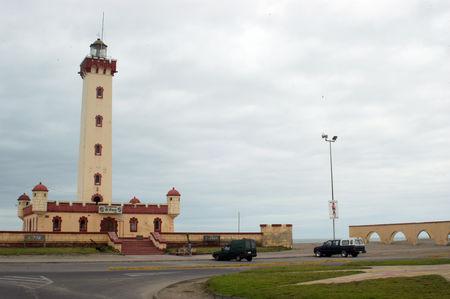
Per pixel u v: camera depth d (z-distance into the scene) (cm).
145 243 5025
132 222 5719
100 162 6019
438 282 1534
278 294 1473
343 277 1878
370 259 3634
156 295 1705
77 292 1758
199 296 1683
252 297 1495
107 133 6144
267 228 5591
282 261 3712
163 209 5894
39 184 5319
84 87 6362
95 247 4703
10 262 3356
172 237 5222
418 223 6100
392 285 1519
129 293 1777
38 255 3953
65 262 3456
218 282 1861
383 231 6719
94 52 6488
